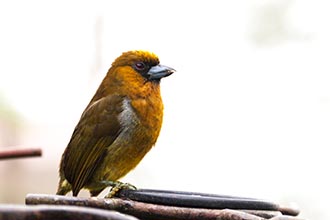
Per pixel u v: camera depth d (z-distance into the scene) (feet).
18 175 53.36
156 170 52.24
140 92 23.66
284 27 49.21
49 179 53.88
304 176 46.57
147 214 15.01
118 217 10.18
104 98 23.97
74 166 23.91
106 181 23.84
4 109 55.47
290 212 16.93
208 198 15.02
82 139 23.81
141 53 23.90
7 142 54.80
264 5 50.03
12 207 9.95
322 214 43.01
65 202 14.38
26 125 56.65
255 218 13.76
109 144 23.59
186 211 14.69
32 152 20.11
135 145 23.76
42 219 10.03
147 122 23.68
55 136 57.00
